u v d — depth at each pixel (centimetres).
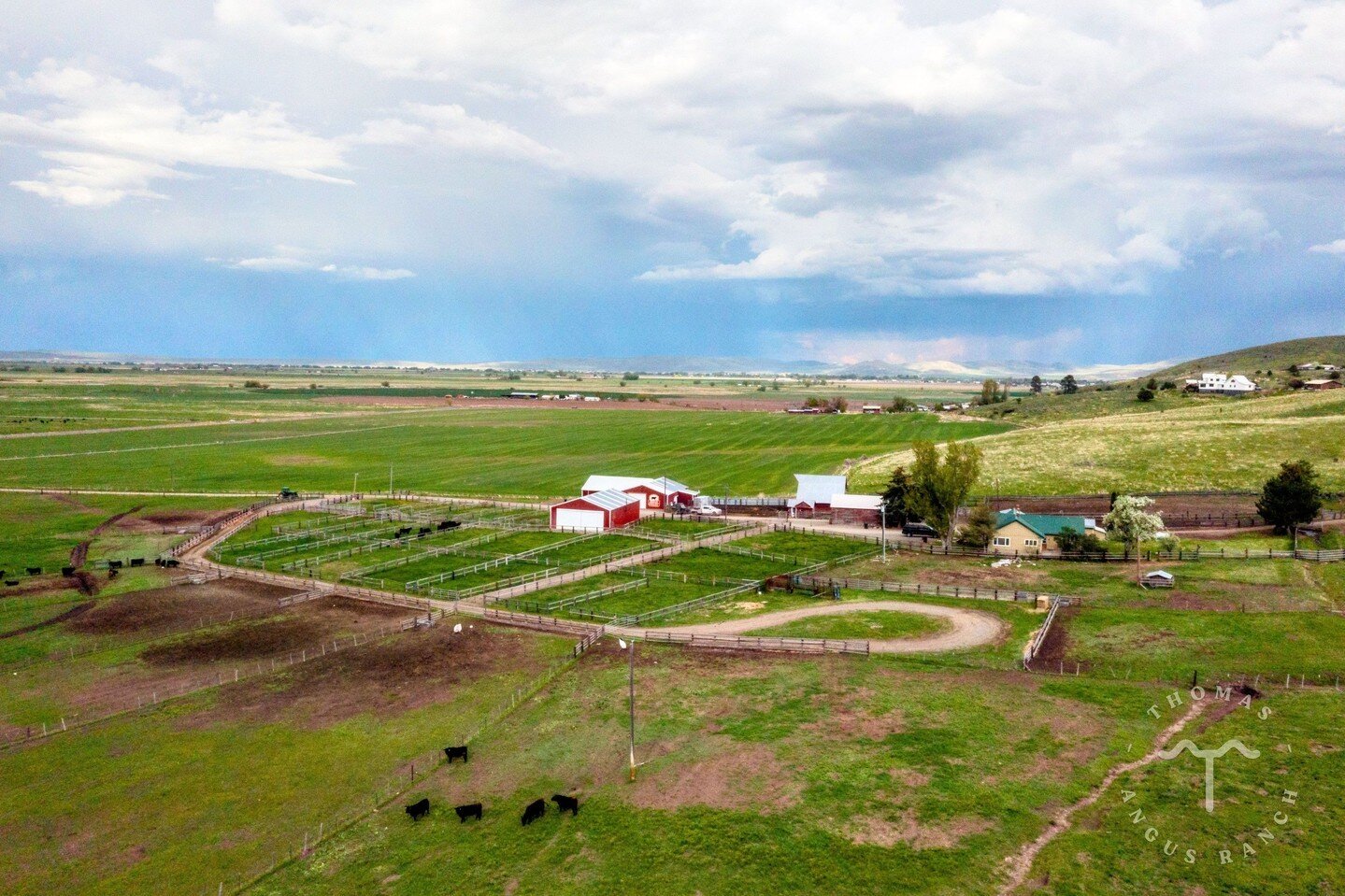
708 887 3641
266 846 4006
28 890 3700
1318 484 10869
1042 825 4019
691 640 6556
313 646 6581
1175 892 3516
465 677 5925
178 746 4969
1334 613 6644
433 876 3756
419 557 9356
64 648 6550
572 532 10719
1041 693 5456
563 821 4147
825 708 5312
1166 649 6097
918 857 3797
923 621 6931
